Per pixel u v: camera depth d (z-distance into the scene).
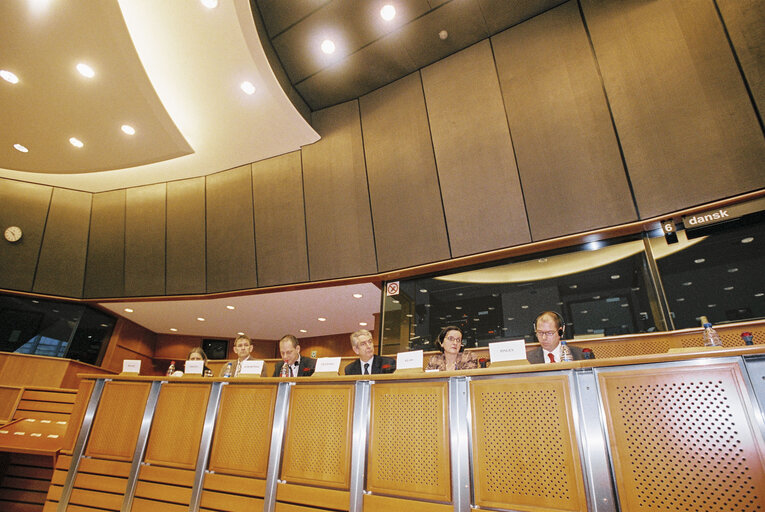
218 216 7.97
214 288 8.21
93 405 3.69
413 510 2.31
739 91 4.55
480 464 2.22
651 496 1.84
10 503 4.52
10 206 8.44
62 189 8.62
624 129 5.11
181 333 11.69
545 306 5.77
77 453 3.54
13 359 8.04
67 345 8.74
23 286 8.49
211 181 7.96
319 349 11.68
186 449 3.19
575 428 2.06
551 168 5.52
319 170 7.10
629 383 2.02
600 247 5.62
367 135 6.74
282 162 7.38
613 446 1.96
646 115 5.00
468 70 6.02
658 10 4.97
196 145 7.30
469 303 6.30
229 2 5.06
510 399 2.26
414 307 6.68
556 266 5.88
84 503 3.34
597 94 5.26
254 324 10.60
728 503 1.70
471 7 5.53
